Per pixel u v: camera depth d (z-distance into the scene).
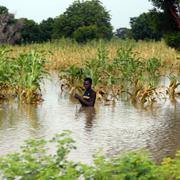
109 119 14.70
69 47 41.81
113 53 37.38
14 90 19.52
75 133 12.41
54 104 17.89
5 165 5.84
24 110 16.23
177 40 22.02
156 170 5.54
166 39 22.30
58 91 22.33
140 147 10.96
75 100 19.19
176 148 10.93
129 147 10.95
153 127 13.50
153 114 15.86
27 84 18.16
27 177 5.67
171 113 16.12
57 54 37.31
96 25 79.25
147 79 21.88
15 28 66.69
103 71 22.56
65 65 36.09
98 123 13.97
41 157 6.34
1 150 10.36
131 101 19.00
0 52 20.45
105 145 11.09
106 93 20.33
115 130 12.94
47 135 12.09
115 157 9.97
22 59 19.33
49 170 5.55
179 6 21.56
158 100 19.52
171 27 22.45
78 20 81.38
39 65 19.11
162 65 32.16
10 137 11.75
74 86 22.27
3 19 64.88
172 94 20.70
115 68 26.91
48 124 13.66
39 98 18.62
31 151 6.21
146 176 5.48
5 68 19.45
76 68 23.47
